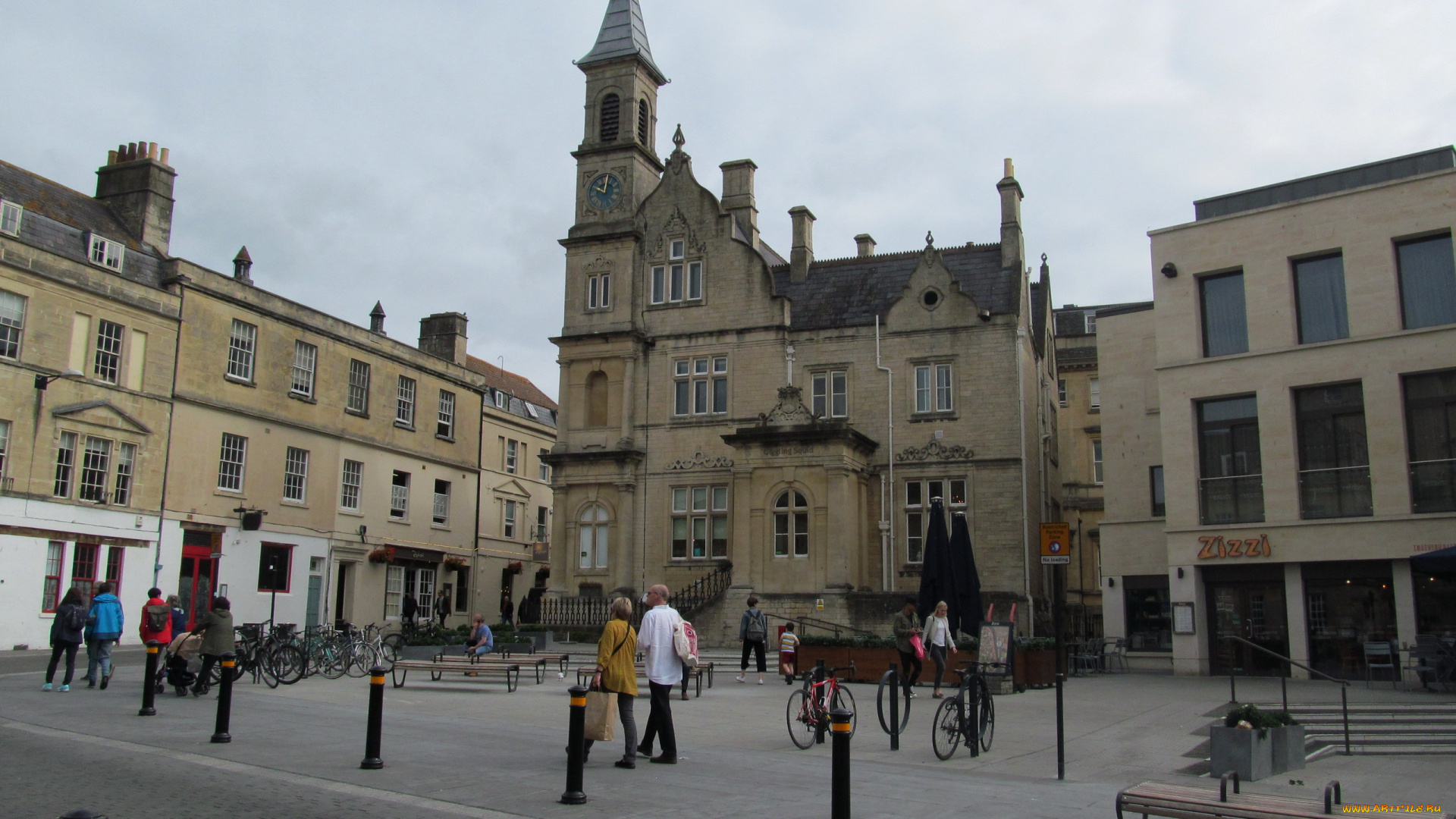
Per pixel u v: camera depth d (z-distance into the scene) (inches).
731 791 412.8
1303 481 973.8
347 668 905.5
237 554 1321.4
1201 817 348.2
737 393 1366.9
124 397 1202.6
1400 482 917.8
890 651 876.6
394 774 435.5
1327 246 981.8
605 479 1378.0
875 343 1327.5
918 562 1267.2
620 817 361.7
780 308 1366.9
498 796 394.6
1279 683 911.7
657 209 1443.2
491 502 1845.5
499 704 712.4
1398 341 933.2
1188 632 1007.0
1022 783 458.9
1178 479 1031.6
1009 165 1357.0
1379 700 743.7
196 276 1301.7
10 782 399.9
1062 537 509.7
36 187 1219.9
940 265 1321.4
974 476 1262.3
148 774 424.5
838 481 1224.8
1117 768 512.4
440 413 1724.9
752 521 1248.8
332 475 1478.8
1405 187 945.5
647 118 1514.5
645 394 1403.8
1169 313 1059.3
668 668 480.7
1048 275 1536.7
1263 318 1008.2
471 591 1764.3
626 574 1352.1
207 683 696.4
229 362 1338.6
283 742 511.2
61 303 1146.7
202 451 1288.1
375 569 1546.5
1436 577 897.5
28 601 1090.7
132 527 1195.3
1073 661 1043.3
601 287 1444.4
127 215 1301.7
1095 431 1809.8
